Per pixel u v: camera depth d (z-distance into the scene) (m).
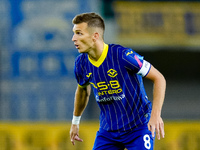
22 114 42.03
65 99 43.12
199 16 53.56
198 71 53.38
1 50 43.66
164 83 11.41
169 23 52.69
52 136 30.27
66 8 45.66
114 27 50.56
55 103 42.88
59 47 44.69
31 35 44.62
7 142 29.92
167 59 53.22
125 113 11.92
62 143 30.30
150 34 51.53
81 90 13.03
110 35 50.12
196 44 52.12
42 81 43.41
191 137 31.27
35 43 44.47
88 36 11.49
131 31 51.12
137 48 51.25
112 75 11.62
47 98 42.94
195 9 53.94
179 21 53.00
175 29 52.50
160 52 52.81
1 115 41.53
